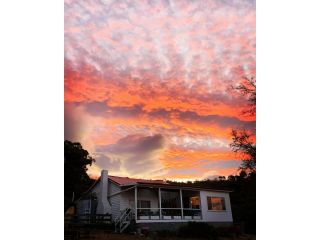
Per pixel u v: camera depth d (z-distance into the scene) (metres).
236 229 17.47
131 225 15.27
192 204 18.36
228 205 18.89
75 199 20.19
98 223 16.22
